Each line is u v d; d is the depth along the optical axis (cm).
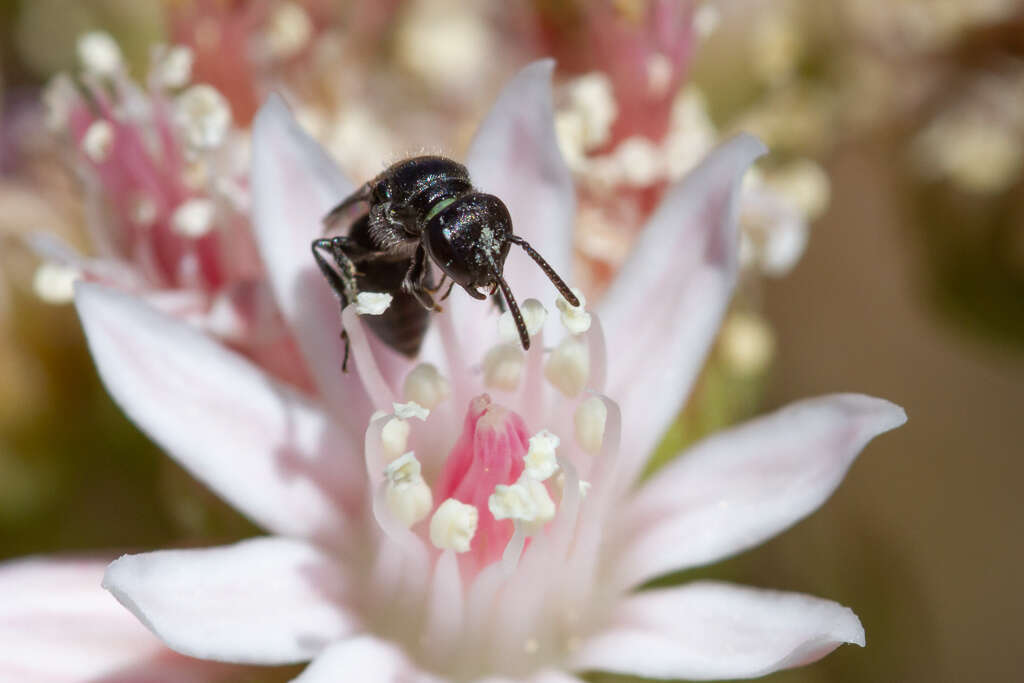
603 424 6
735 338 7
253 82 7
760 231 7
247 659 6
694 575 7
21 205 7
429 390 6
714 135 7
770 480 6
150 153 7
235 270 7
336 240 6
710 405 7
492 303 6
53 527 7
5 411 7
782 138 8
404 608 6
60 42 8
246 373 6
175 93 7
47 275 7
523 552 6
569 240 6
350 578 6
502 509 6
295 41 7
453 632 6
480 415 6
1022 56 7
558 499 6
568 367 6
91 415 7
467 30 8
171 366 6
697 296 6
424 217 6
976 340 8
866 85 8
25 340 7
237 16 7
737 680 6
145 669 6
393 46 8
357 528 6
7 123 8
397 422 6
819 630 6
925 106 8
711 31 7
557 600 6
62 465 7
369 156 7
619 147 7
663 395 6
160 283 7
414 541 6
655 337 6
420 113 8
